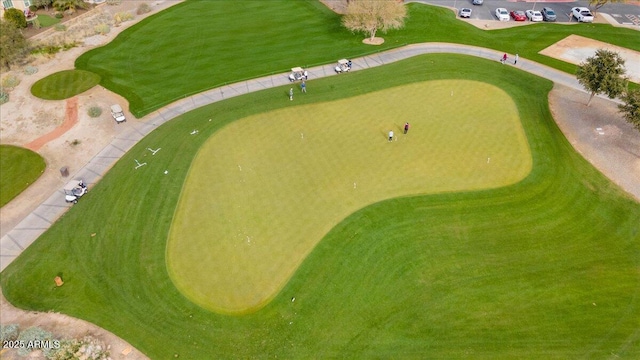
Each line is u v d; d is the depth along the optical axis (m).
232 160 57.06
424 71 74.00
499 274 43.50
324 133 61.03
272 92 69.81
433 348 37.97
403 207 50.12
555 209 49.94
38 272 44.88
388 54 79.31
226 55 79.00
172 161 57.25
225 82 72.38
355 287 42.59
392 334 38.97
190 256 45.81
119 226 49.06
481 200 50.97
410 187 52.66
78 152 60.09
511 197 51.38
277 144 59.34
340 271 43.91
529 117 63.72
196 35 84.62
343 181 53.53
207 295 42.38
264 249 46.16
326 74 73.94
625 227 47.91
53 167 58.00
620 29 85.31
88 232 48.62
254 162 56.62
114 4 96.19
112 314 41.00
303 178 54.12
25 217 51.41
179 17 90.75
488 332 39.00
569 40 82.19
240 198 51.78
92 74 74.06
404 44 81.94
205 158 57.59
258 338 39.06
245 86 71.56
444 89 69.69
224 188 53.12
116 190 53.50
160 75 74.19
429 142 59.16
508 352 37.59
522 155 57.09
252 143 59.66
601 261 44.62
